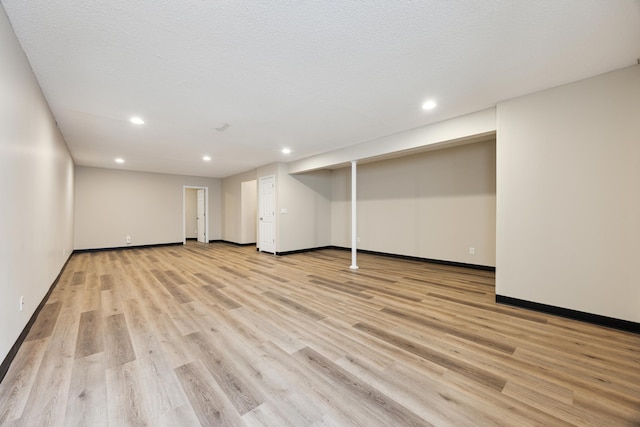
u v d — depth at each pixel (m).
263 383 1.66
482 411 1.44
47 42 1.89
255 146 4.89
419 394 1.57
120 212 7.25
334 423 1.36
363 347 2.10
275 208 6.41
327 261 5.58
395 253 5.92
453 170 5.00
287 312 2.80
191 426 1.33
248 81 2.47
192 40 1.87
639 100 2.25
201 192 9.23
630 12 1.61
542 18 1.67
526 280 2.83
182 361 1.89
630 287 2.32
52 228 3.38
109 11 1.58
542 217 2.72
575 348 2.07
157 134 4.08
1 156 1.66
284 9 1.58
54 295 3.30
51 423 1.34
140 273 4.48
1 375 1.65
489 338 2.23
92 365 1.83
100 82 2.47
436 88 2.64
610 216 2.39
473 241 4.77
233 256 6.23
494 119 3.10
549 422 1.36
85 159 5.89
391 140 4.19
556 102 2.62
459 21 1.70
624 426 1.33
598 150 2.43
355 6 1.56
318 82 2.50
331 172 7.43
